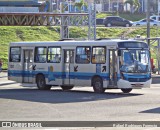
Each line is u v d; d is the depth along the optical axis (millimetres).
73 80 34656
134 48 32219
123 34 86562
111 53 32312
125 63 31875
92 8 61531
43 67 36781
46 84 36594
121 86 31688
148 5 54125
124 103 25734
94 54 33312
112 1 131250
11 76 39281
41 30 88812
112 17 93875
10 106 24812
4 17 62031
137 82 31969
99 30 88375
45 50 36719
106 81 32438
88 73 33594
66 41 35406
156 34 86750
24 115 21172
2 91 35594
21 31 87312
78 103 26047
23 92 34312
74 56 34656
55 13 62375
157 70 56000
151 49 57562
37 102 26734
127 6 127688
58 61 35719
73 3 100688
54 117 20422
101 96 30203
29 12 62281
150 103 25594
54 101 27234
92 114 21312
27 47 37969
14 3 66688
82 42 34188
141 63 32312
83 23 63062
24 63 38219
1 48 78938
